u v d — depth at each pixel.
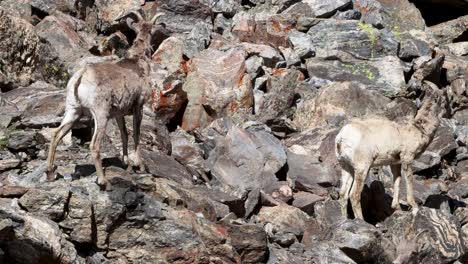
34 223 22.12
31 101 31.98
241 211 29.42
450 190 36.69
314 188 32.75
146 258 24.19
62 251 22.52
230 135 32.97
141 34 25.97
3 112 30.42
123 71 24.77
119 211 23.88
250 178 32.06
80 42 41.28
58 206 22.97
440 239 29.75
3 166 26.70
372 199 32.91
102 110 23.81
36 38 36.75
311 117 40.41
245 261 26.33
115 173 25.08
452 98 47.72
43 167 26.17
